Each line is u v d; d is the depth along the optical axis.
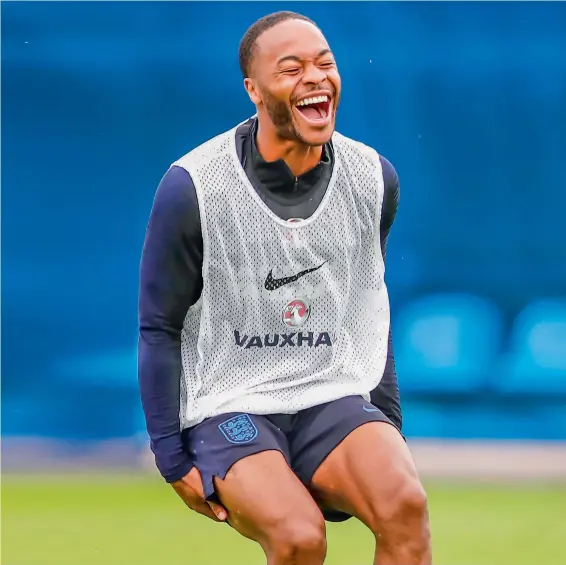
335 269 15.00
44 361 32.56
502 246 33.00
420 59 33.00
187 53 32.91
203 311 14.85
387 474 13.82
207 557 23.08
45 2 32.66
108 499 28.17
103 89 32.84
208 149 14.76
